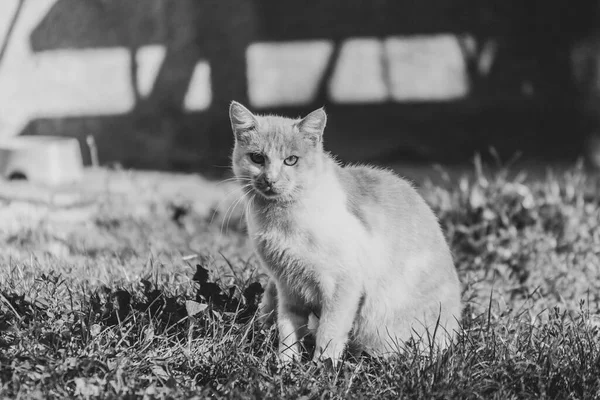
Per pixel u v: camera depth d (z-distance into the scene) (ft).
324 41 33.06
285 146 12.21
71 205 21.98
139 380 11.03
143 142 32.55
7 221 20.27
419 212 13.24
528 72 33.32
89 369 10.81
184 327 12.47
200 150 32.83
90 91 31.99
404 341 12.42
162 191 27.27
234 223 22.89
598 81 33.19
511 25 33.04
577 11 32.81
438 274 13.00
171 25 32.17
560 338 12.69
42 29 31.22
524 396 11.07
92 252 18.33
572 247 18.67
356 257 12.02
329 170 12.61
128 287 13.91
